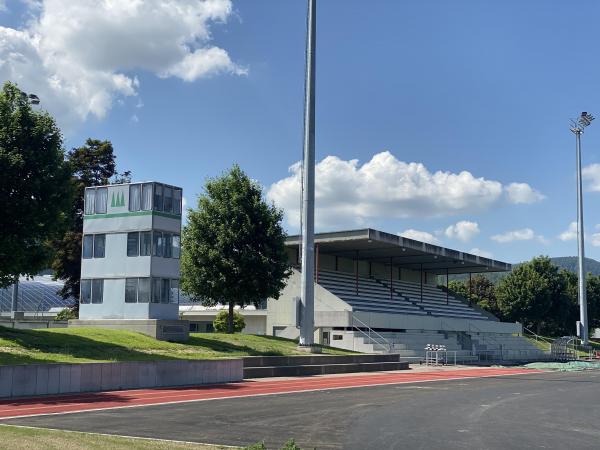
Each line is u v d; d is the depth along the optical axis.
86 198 37.78
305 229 41.38
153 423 15.70
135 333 33.53
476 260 72.62
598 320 100.69
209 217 42.72
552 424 17.25
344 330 51.41
